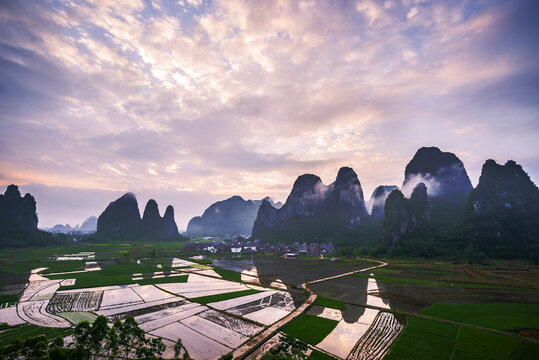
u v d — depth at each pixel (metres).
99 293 63.47
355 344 36.47
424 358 32.16
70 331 40.16
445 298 59.12
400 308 52.28
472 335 38.47
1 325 42.41
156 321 45.25
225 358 31.34
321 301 56.84
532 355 32.81
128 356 32.06
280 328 42.00
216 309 51.56
